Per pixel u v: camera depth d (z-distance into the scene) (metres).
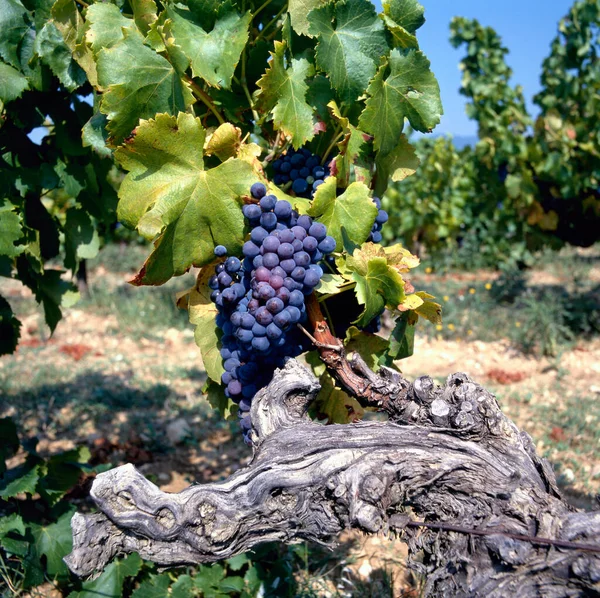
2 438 3.74
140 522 1.88
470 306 10.92
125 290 12.81
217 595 3.58
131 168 1.98
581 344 9.16
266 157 2.42
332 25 2.18
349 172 2.28
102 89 2.07
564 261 14.80
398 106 2.28
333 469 1.85
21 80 2.78
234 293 2.01
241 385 2.23
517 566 1.63
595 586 1.54
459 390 1.99
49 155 3.23
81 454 4.06
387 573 3.89
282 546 4.12
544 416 6.45
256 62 2.38
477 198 12.63
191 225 2.02
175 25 2.14
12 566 3.76
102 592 3.49
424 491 1.86
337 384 2.18
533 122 11.07
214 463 5.57
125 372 8.20
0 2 2.77
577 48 10.41
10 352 3.72
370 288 2.12
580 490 4.95
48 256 3.48
